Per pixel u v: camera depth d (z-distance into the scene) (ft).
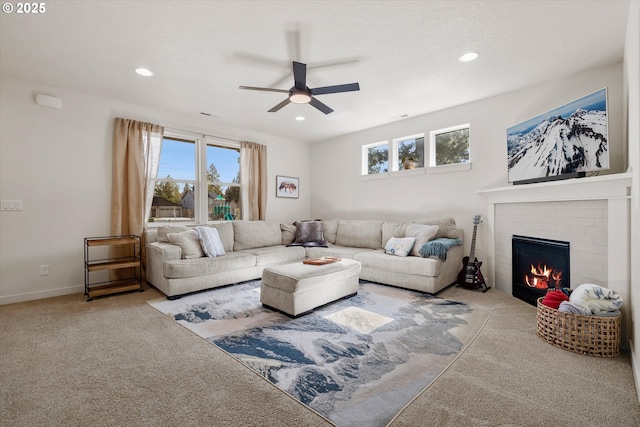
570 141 8.79
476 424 4.43
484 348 6.93
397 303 10.26
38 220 11.00
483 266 12.85
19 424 4.48
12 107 10.48
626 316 7.15
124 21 7.23
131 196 12.73
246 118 15.19
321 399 5.08
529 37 8.03
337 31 7.72
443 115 13.98
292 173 19.84
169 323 8.53
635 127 6.31
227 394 5.21
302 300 9.11
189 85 11.09
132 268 12.85
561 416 4.59
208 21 7.25
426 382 5.57
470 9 6.87
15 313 9.31
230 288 12.23
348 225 16.46
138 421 4.54
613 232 7.55
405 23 7.39
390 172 16.11
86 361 6.35
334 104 13.23
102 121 12.34
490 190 11.67
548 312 7.23
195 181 15.43
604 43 8.34
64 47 8.43
